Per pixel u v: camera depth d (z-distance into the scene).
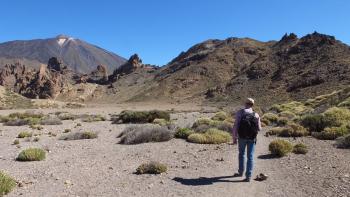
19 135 27.89
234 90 172.75
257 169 12.61
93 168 13.52
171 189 10.21
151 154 16.64
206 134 21.20
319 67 147.75
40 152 16.28
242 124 10.83
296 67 164.62
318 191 9.62
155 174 12.19
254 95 156.25
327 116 24.23
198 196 9.51
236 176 11.50
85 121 50.34
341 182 10.34
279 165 13.17
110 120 52.56
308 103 60.34
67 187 10.64
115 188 10.45
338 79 128.50
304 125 24.52
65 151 18.95
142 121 43.22
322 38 180.00
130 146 20.08
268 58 190.62
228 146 18.64
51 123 44.38
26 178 12.02
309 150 16.33
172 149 18.14
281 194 9.52
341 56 154.62
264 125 32.00
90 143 22.42
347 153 15.12
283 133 22.75
